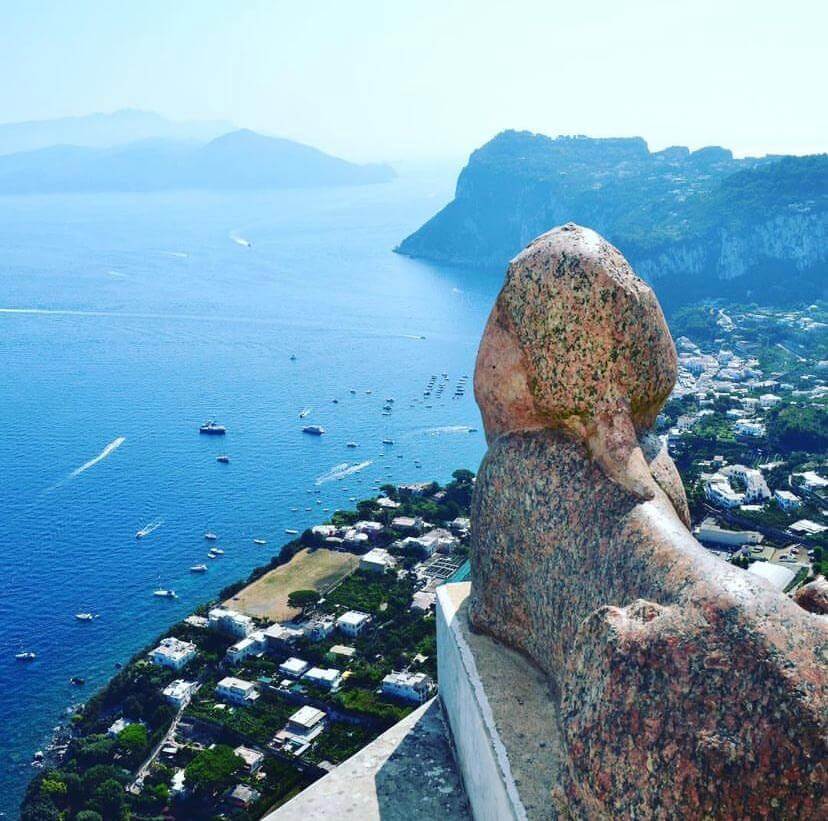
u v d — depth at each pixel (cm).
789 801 495
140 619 6025
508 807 701
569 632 734
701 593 573
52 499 7956
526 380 830
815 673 510
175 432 9681
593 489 757
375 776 937
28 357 12938
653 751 539
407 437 9481
